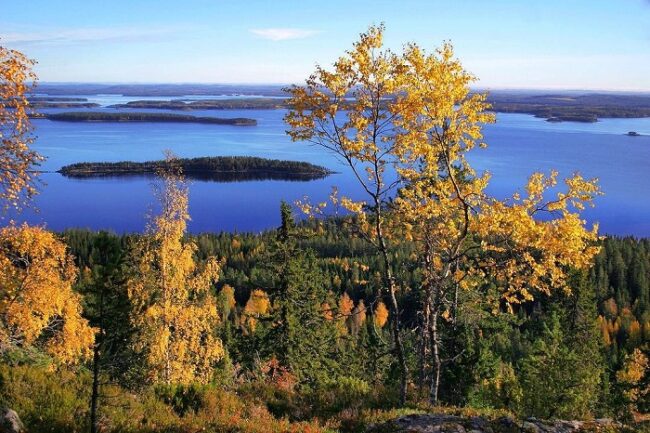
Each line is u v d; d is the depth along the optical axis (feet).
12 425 38.68
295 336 93.61
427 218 53.52
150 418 45.52
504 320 79.10
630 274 342.44
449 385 77.15
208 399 50.98
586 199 46.73
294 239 94.22
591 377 80.23
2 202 39.75
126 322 43.55
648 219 481.87
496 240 52.44
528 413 64.80
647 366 98.12
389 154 49.67
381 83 47.21
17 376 49.29
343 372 109.09
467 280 58.44
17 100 38.73
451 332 77.46
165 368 69.36
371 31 46.39
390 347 59.36
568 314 114.32
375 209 52.03
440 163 53.67
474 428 40.01
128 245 69.41
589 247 47.80
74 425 41.39
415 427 40.29
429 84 46.26
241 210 574.56
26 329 63.87
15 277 60.70
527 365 72.90
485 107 49.26
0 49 37.93
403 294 61.11
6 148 38.68
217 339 78.02
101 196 604.49
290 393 57.62
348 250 367.66
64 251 69.67
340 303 256.11
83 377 52.39
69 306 67.00
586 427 40.50
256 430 42.57
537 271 48.55
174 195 72.38
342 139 48.67
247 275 337.52
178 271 72.02
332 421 47.52
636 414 94.53
